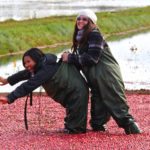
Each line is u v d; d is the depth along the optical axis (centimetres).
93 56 746
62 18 4406
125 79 1673
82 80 776
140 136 774
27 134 820
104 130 832
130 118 788
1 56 2528
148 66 2048
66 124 797
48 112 1074
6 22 3912
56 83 746
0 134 831
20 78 788
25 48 2858
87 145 712
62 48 2930
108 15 4981
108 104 770
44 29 3447
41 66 739
